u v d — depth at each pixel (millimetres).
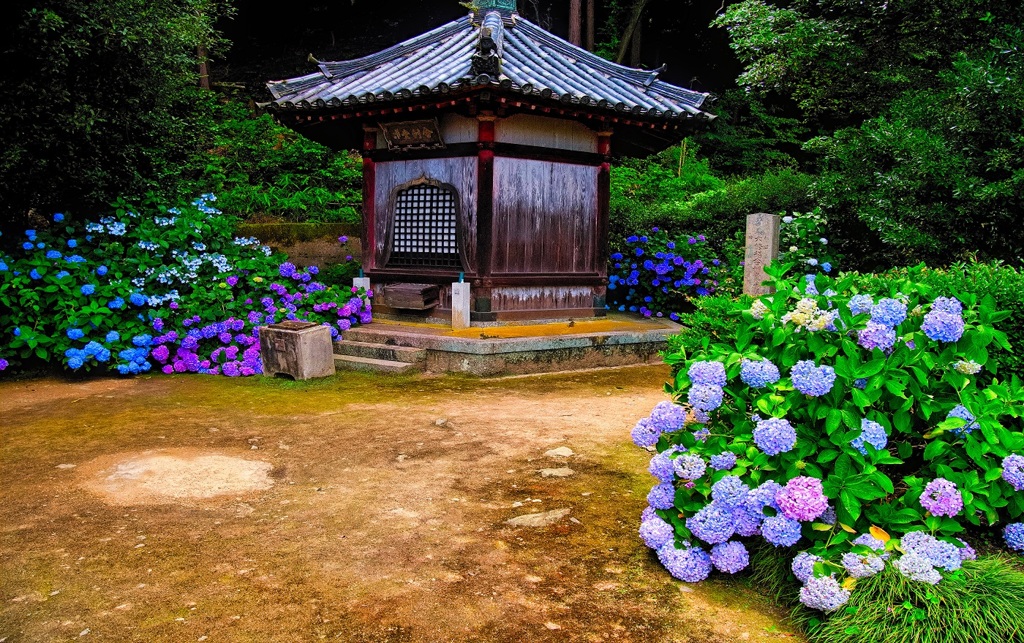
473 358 7164
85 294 6871
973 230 6086
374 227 8898
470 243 8094
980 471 2836
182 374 7141
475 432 5051
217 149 13898
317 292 8156
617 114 7852
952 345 2871
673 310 10180
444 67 8297
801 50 8680
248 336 7398
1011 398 2811
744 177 18016
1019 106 5586
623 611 2621
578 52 9359
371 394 6340
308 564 2955
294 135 14352
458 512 3537
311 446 4691
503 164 8016
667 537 2852
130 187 7906
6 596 2682
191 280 7539
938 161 5973
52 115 6777
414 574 2873
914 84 8461
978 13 7219
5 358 6684
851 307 2875
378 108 7738
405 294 8477
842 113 10164
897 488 3082
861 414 2674
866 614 2383
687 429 3012
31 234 7020
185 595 2693
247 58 22484
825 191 7695
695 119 8023
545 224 8445
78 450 4555
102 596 2684
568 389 6668
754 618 2598
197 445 4684
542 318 8531
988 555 2896
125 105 7586
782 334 2797
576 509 3582
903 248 6590
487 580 2834
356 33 23125
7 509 3557
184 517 3469
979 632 2281
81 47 6672
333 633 2443
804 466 2662
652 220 12375
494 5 9359
